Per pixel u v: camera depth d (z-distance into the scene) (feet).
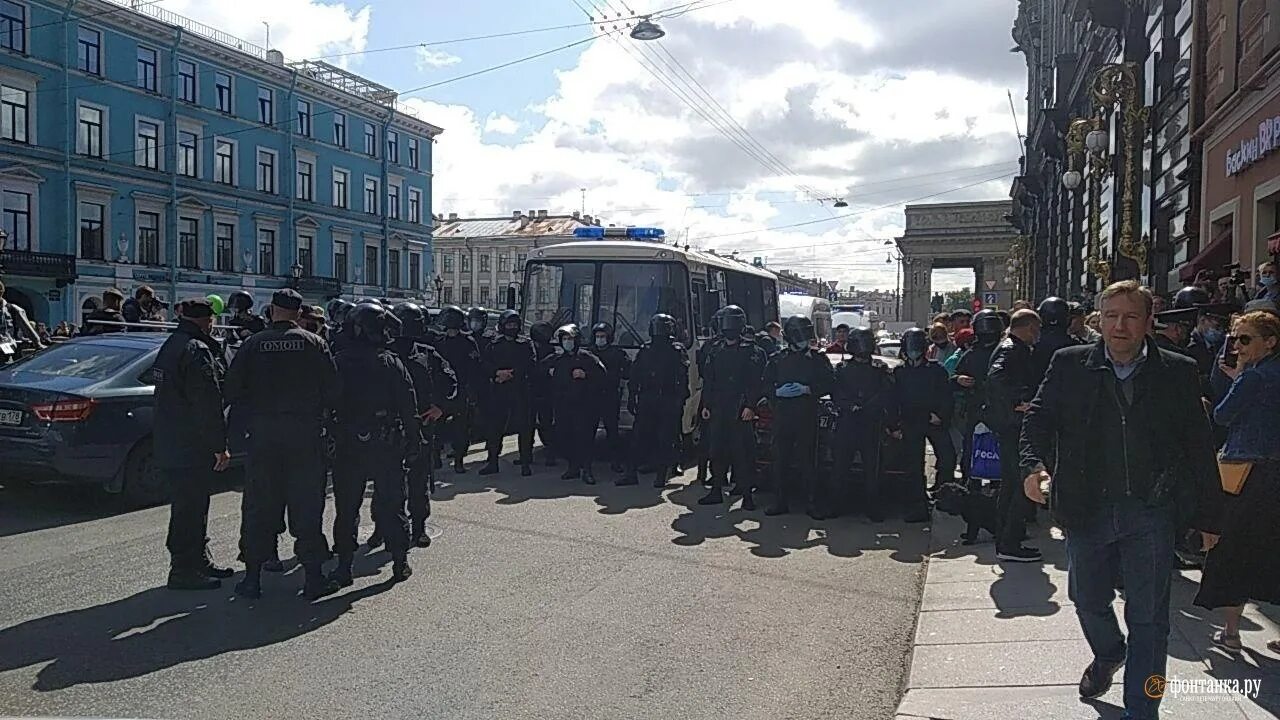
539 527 28.07
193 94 146.41
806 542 26.81
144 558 23.36
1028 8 115.44
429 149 198.59
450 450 44.09
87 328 38.73
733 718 14.61
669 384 35.55
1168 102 54.60
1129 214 50.44
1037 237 118.73
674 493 34.40
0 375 29.45
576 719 14.43
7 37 120.57
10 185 121.19
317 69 174.40
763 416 32.14
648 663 16.94
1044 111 90.68
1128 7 61.11
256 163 157.58
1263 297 26.71
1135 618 12.49
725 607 20.45
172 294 142.51
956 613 19.25
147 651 17.07
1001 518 23.88
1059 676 15.47
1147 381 12.38
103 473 27.78
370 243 182.60
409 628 18.63
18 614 19.04
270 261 161.48
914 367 29.91
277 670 16.25
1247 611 18.38
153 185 139.85
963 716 13.98
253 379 20.03
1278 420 15.61
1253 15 39.75
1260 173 38.04
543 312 43.70
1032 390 23.44
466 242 293.84
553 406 37.22
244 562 21.75
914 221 204.74
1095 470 12.57
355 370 21.47
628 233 47.37
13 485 31.35
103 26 132.26
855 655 17.58
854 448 29.50
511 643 17.85
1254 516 15.52
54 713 14.32
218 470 21.39
